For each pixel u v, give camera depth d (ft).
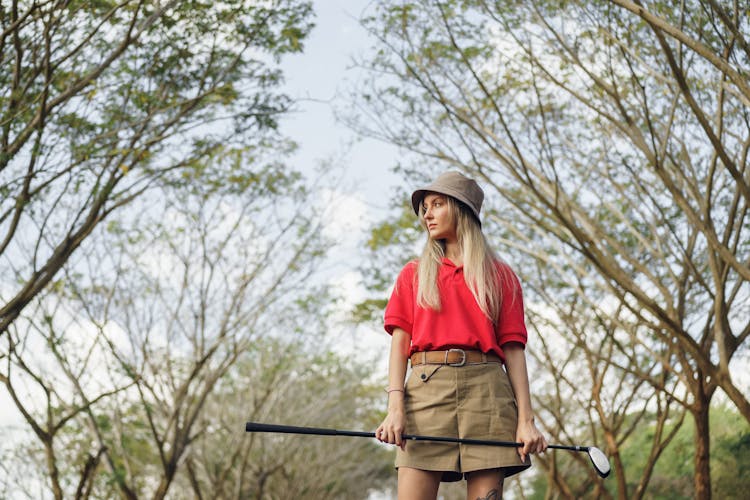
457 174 10.32
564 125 36.11
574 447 9.47
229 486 78.02
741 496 53.16
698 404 35.81
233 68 32.07
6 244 27.61
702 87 30.63
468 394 9.46
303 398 78.28
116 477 42.73
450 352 9.57
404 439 9.37
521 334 9.82
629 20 28.84
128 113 31.01
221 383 65.82
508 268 10.15
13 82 26.50
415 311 9.90
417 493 9.39
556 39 31.17
